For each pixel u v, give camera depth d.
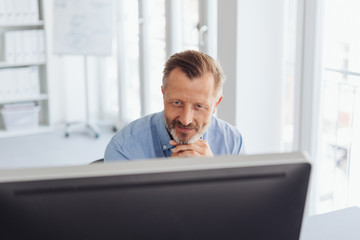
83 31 5.16
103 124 5.68
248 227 0.83
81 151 4.77
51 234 0.76
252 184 0.81
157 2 4.54
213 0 3.54
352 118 3.11
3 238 0.75
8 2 5.03
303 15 2.81
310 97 2.86
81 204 0.75
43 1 5.18
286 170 0.82
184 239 0.80
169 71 1.44
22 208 0.74
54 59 5.56
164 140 1.63
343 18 2.98
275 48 3.11
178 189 0.78
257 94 3.12
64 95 5.70
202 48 3.62
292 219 0.85
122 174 0.76
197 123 1.45
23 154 4.69
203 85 1.41
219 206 0.80
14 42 5.12
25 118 5.31
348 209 1.66
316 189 3.01
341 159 3.25
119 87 5.30
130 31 5.19
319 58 2.85
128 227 0.78
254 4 3.01
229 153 1.74
